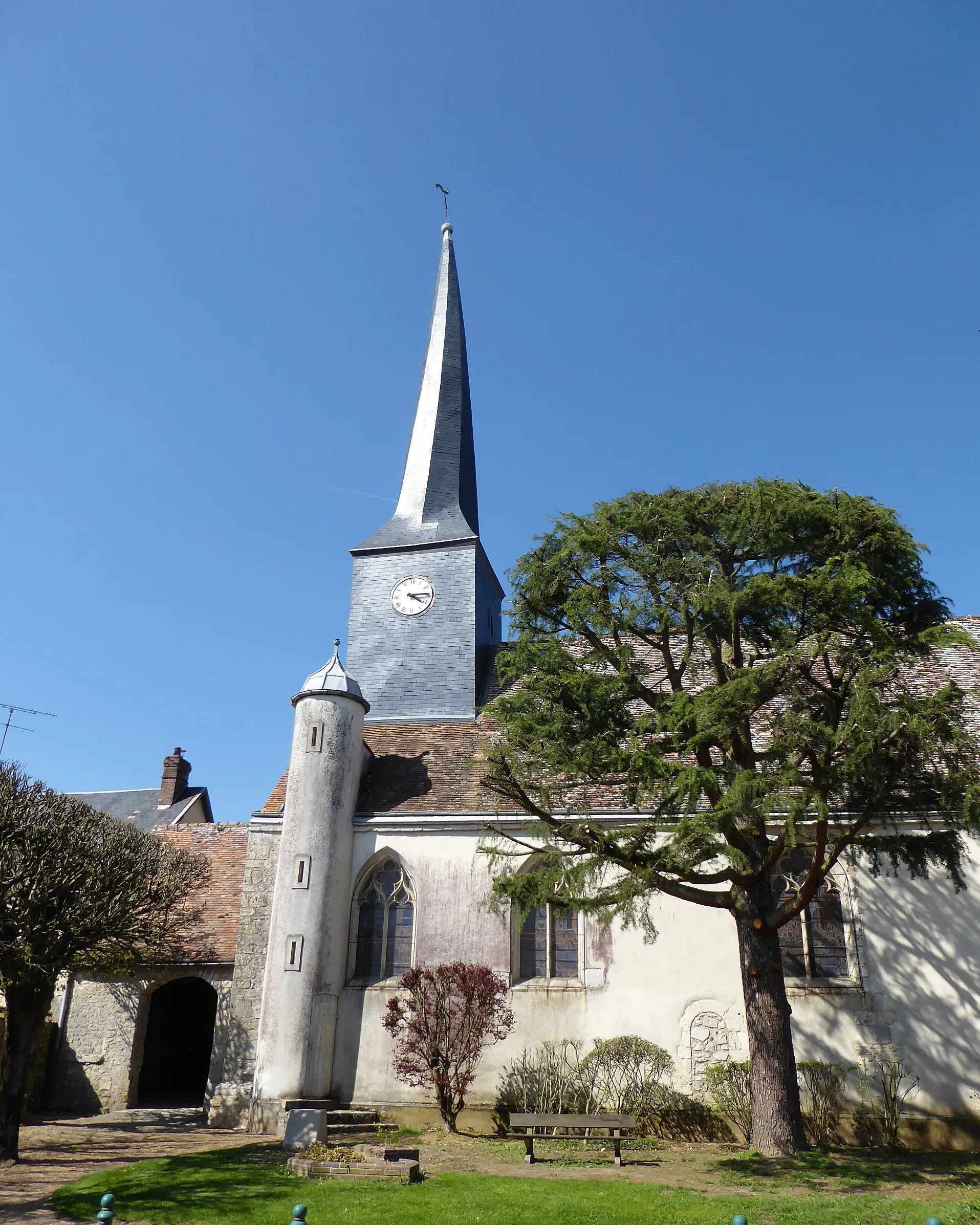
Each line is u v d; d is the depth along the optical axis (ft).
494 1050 52.49
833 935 51.83
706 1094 49.37
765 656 43.45
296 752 61.05
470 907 56.39
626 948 53.31
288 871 57.72
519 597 45.98
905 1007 49.16
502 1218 28.96
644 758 37.91
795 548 41.04
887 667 36.19
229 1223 29.17
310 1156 38.32
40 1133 51.47
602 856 39.88
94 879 53.72
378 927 58.03
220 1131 52.80
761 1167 37.52
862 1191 33.50
